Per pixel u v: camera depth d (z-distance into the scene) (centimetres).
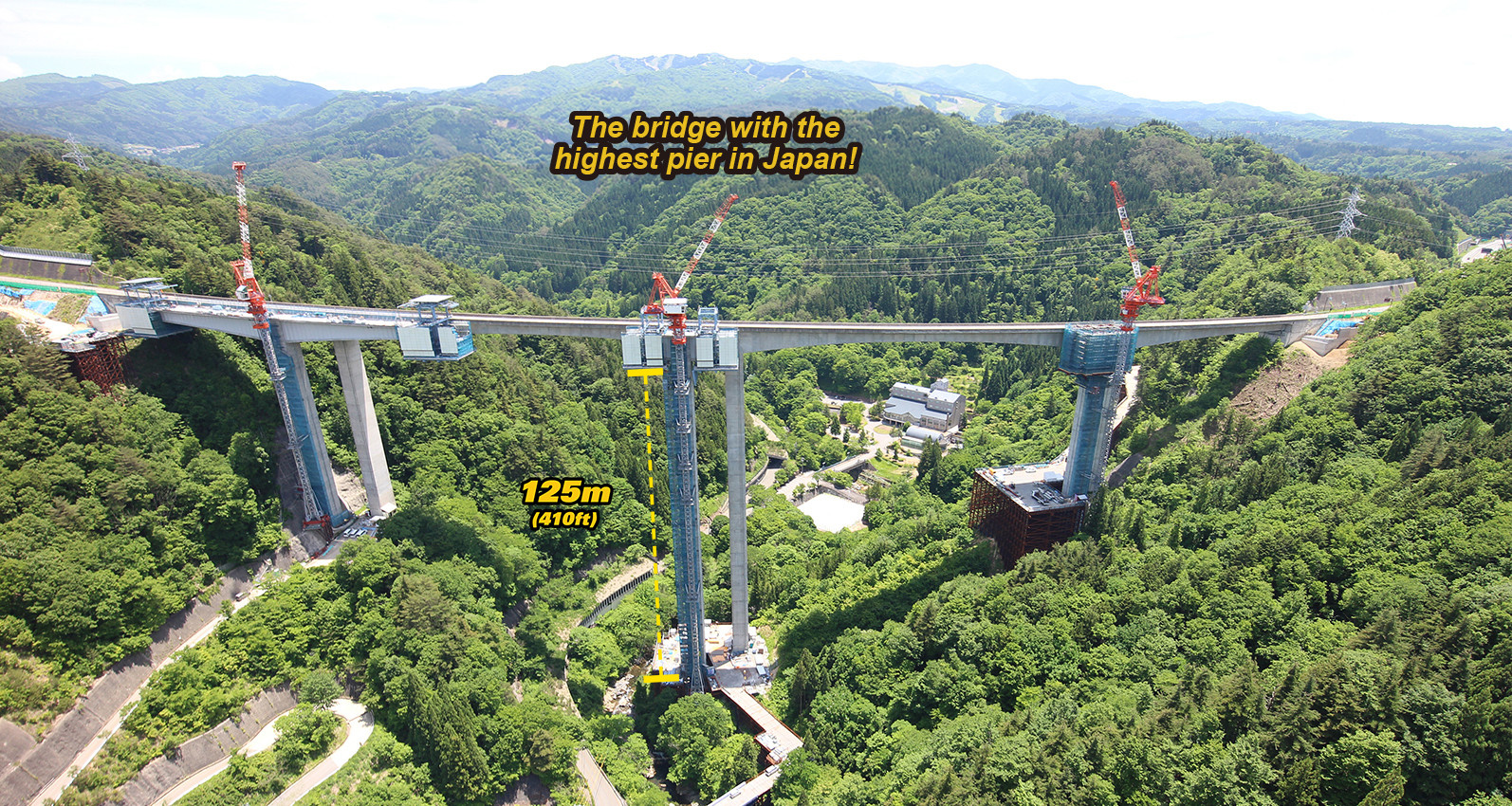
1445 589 9788
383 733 11488
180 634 12331
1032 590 12625
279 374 14538
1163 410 19500
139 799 10188
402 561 13912
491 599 14675
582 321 15988
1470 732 7406
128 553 12031
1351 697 8000
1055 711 9594
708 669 14688
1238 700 8538
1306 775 7456
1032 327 15825
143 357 14962
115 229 18212
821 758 11762
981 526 17312
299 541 15125
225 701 11388
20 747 9744
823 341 15275
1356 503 12238
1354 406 15325
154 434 13825
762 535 19688
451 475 17438
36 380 13012
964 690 11188
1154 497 15800
